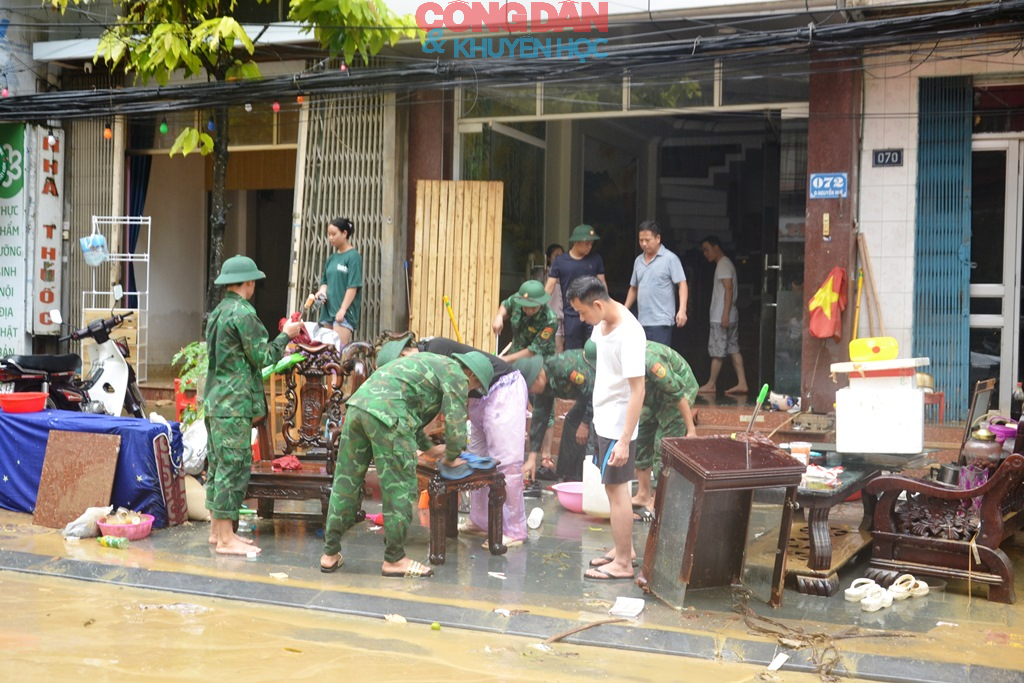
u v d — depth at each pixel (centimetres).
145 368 1101
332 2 803
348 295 915
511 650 462
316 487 643
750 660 452
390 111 977
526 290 761
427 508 701
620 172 1295
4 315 1095
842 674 437
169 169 1256
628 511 562
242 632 482
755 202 1347
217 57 882
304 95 862
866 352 610
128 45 855
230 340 598
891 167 847
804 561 565
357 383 729
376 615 507
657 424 716
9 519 701
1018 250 831
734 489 504
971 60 817
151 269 1236
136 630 482
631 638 472
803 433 810
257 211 1365
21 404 724
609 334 554
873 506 625
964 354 841
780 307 896
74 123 1117
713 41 754
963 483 616
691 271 1372
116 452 671
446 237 969
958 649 462
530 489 767
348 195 995
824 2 794
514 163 1043
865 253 853
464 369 599
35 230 1092
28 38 1082
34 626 485
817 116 852
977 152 837
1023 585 570
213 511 604
